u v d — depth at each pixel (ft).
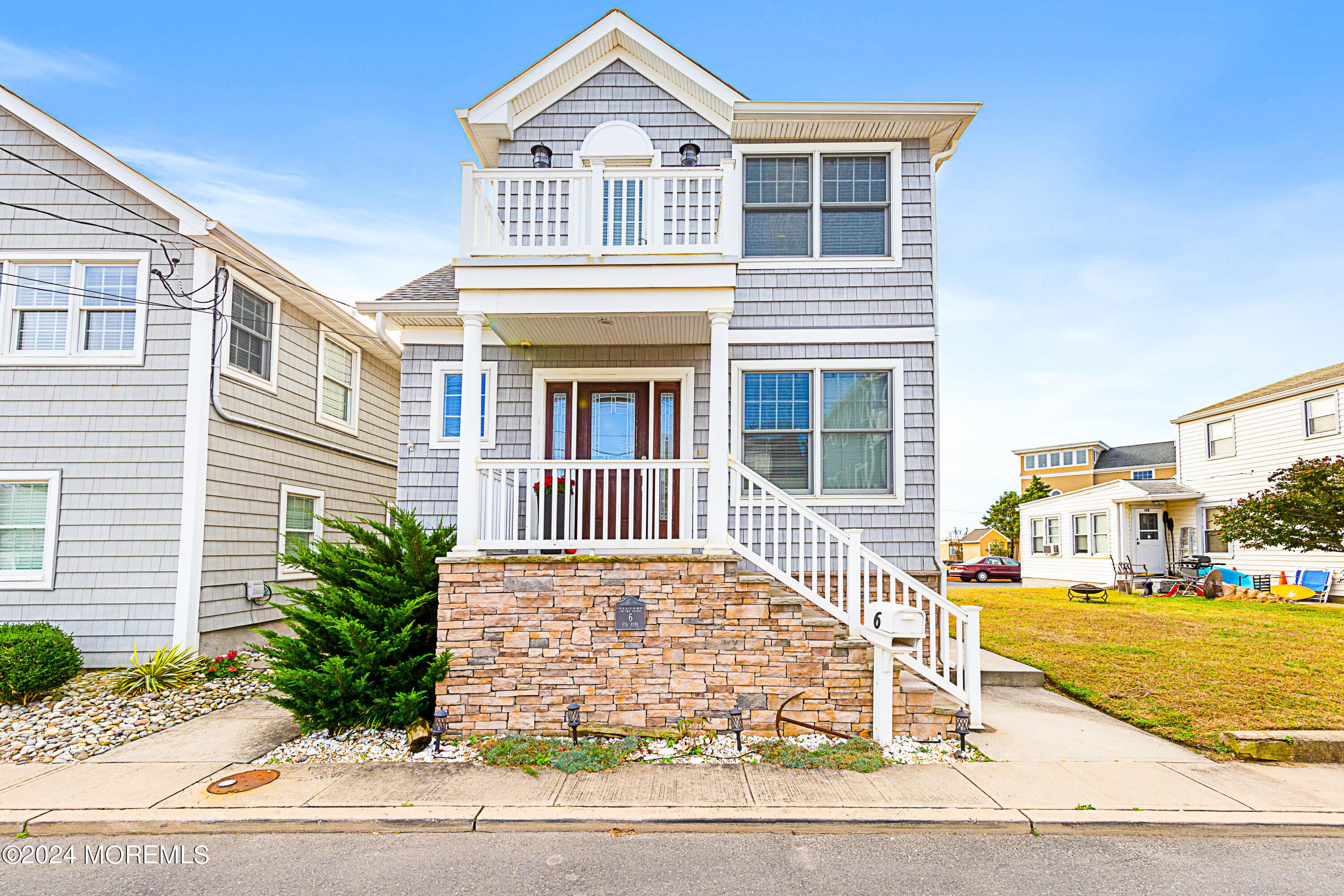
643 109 29.48
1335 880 12.44
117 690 24.81
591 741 19.27
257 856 13.37
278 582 35.35
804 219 28.99
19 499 29.32
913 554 27.32
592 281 22.30
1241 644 33.19
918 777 16.94
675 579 20.30
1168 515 75.66
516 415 28.73
